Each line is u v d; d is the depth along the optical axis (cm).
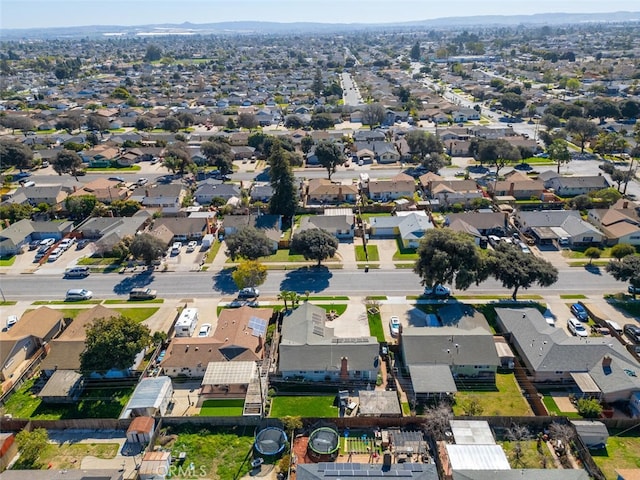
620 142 16212
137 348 6356
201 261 9962
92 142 18338
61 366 6619
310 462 5291
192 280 9231
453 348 6594
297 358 6544
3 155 15050
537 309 7956
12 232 10706
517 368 6619
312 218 11256
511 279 7919
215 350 6756
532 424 5666
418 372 6284
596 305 8112
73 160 15112
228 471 5212
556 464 5206
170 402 6234
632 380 6003
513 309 7644
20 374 6669
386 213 12300
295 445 5512
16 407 6206
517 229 10894
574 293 8512
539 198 12938
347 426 5747
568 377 6406
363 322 7762
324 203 12962
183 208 12662
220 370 6394
